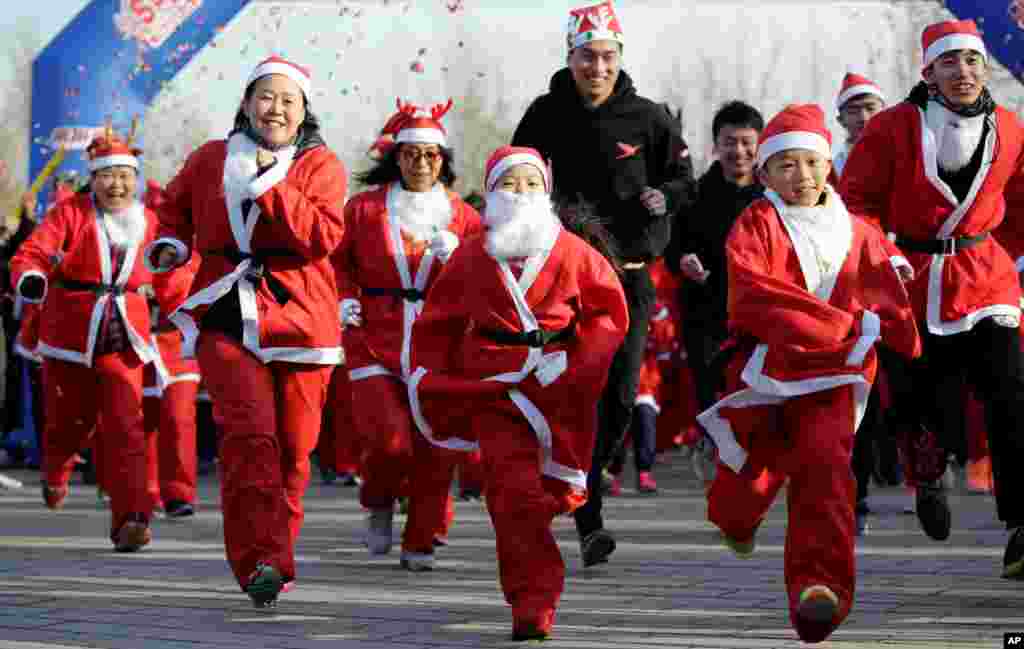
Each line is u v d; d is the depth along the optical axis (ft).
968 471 41.78
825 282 20.94
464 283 21.81
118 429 31.53
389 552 30.45
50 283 33.68
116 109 54.90
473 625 22.00
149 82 55.06
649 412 44.04
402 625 22.06
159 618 22.81
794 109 21.43
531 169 22.27
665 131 29.43
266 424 23.31
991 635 20.01
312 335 24.16
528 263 21.56
